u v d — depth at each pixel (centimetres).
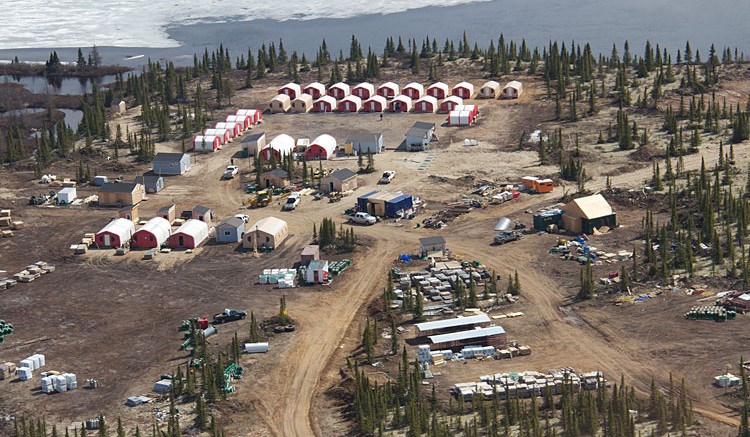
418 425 15938
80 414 17550
